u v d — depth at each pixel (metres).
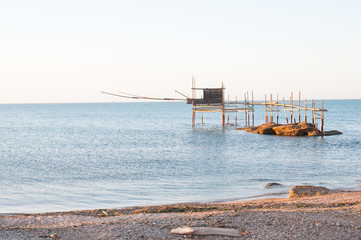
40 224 19.47
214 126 106.62
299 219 17.41
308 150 55.59
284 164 44.03
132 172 39.69
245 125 108.69
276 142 65.62
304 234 15.52
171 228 16.48
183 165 44.06
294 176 36.81
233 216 18.06
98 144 67.38
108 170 41.03
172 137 78.50
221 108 92.31
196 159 48.78
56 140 75.12
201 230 15.69
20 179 36.19
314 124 73.38
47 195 29.70
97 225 17.34
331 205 22.05
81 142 71.12
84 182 34.66
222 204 23.94
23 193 30.44
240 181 34.53
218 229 15.83
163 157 50.94
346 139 67.88
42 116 196.75
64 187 32.53
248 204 23.66
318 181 34.28
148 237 15.41
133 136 82.19
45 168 42.56
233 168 41.69
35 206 26.53
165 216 18.95
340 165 43.03
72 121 148.50
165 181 34.84
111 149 60.16
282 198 26.75
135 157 51.12
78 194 29.92
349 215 18.27
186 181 34.75
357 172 38.75
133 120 151.12
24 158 50.78
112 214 21.78
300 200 24.56
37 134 89.81
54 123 135.62
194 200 27.44
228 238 15.13
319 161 45.94
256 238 15.12
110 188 32.00
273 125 80.00
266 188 31.27
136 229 16.45
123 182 34.53
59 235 16.05
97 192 30.59
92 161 47.84
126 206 26.11
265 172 39.09
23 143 69.75
